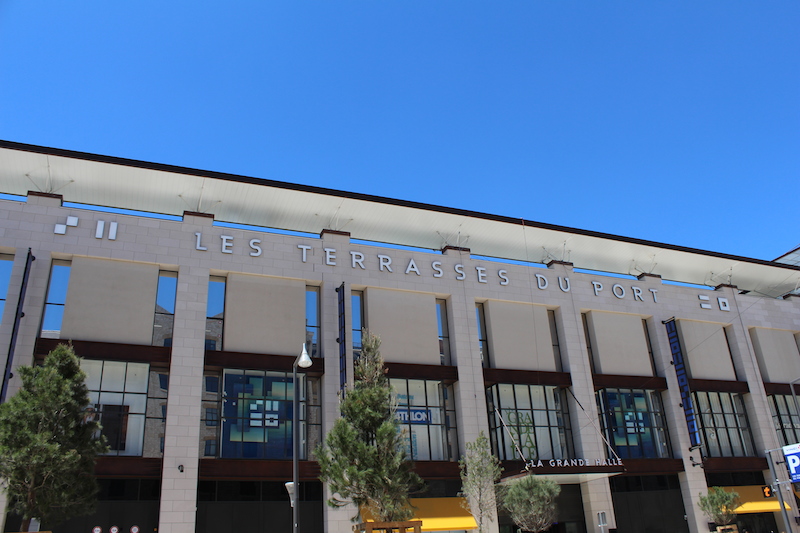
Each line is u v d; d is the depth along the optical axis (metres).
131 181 38.88
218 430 35.16
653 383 47.19
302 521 35.34
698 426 48.12
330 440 28.89
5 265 34.16
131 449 33.19
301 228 44.31
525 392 43.41
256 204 41.72
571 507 42.41
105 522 31.70
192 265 37.56
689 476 45.03
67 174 37.88
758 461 48.12
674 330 48.62
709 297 53.00
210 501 33.94
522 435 41.88
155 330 36.31
